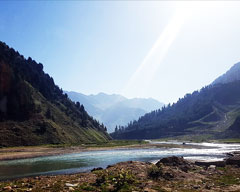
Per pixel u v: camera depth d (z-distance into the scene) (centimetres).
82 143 13562
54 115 16325
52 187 1730
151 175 2281
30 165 4950
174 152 7938
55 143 11906
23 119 12950
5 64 14150
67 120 17025
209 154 6756
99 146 11731
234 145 12494
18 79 14638
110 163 5053
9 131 11100
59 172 3862
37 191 1574
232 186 1734
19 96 13688
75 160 5844
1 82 13062
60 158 6469
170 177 2212
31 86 17975
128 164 3275
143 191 1530
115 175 2216
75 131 15938
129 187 1656
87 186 1723
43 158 6544
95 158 6278
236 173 2509
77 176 2453
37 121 13200
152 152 8125
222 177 2245
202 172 2592
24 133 11438
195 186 1727
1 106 12550
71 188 1650
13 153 7644
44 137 11950
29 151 8475
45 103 17300
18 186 1814
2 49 18000
